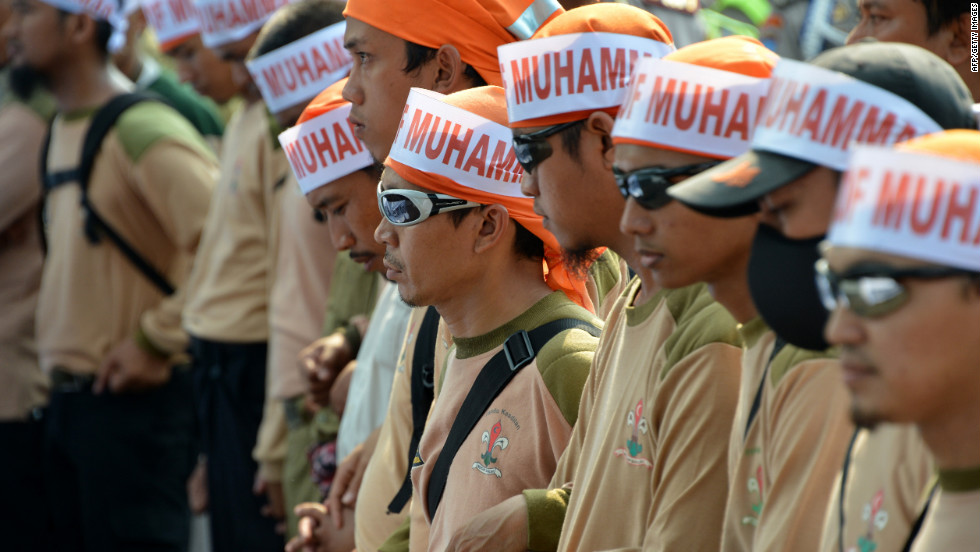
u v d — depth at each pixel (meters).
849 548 5.09
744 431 5.85
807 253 5.13
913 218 4.17
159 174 17.86
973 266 4.15
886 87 5.11
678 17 18.61
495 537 7.54
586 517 7.12
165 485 18.64
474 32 9.90
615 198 7.34
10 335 19.84
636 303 7.27
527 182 7.64
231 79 17.80
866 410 4.43
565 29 7.49
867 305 4.30
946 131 5.05
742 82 5.91
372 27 9.92
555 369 8.12
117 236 18.23
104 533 18.23
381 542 10.41
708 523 6.11
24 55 18.72
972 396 4.36
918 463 4.86
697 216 5.86
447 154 8.41
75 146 18.69
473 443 8.48
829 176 5.06
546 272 8.78
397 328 11.70
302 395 14.54
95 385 18.23
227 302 16.02
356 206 10.86
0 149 19.95
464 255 8.52
